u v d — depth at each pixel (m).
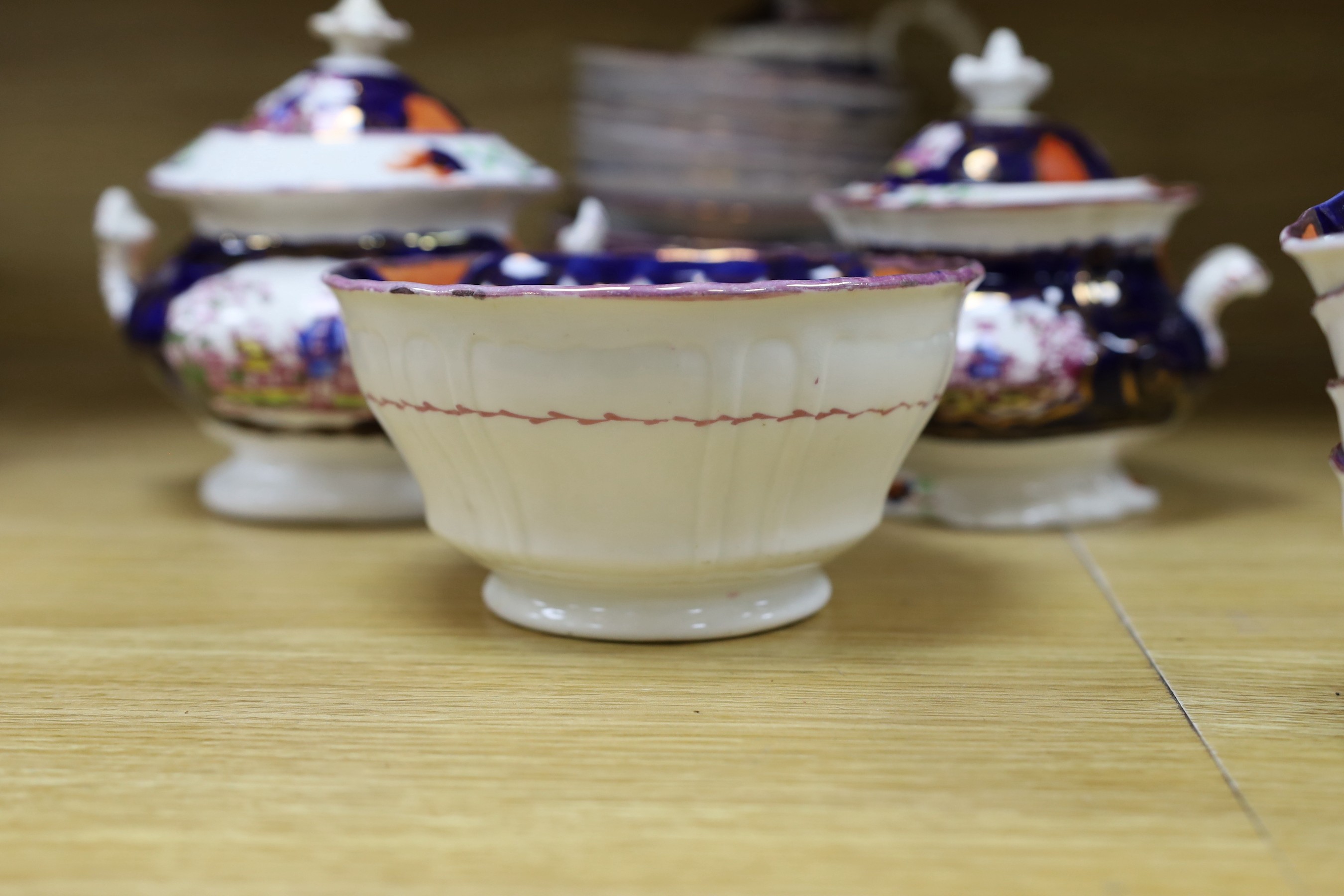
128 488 1.00
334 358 0.83
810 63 1.15
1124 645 0.68
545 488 0.63
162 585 0.78
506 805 0.51
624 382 0.59
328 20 0.88
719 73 1.09
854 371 0.62
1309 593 0.76
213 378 0.85
